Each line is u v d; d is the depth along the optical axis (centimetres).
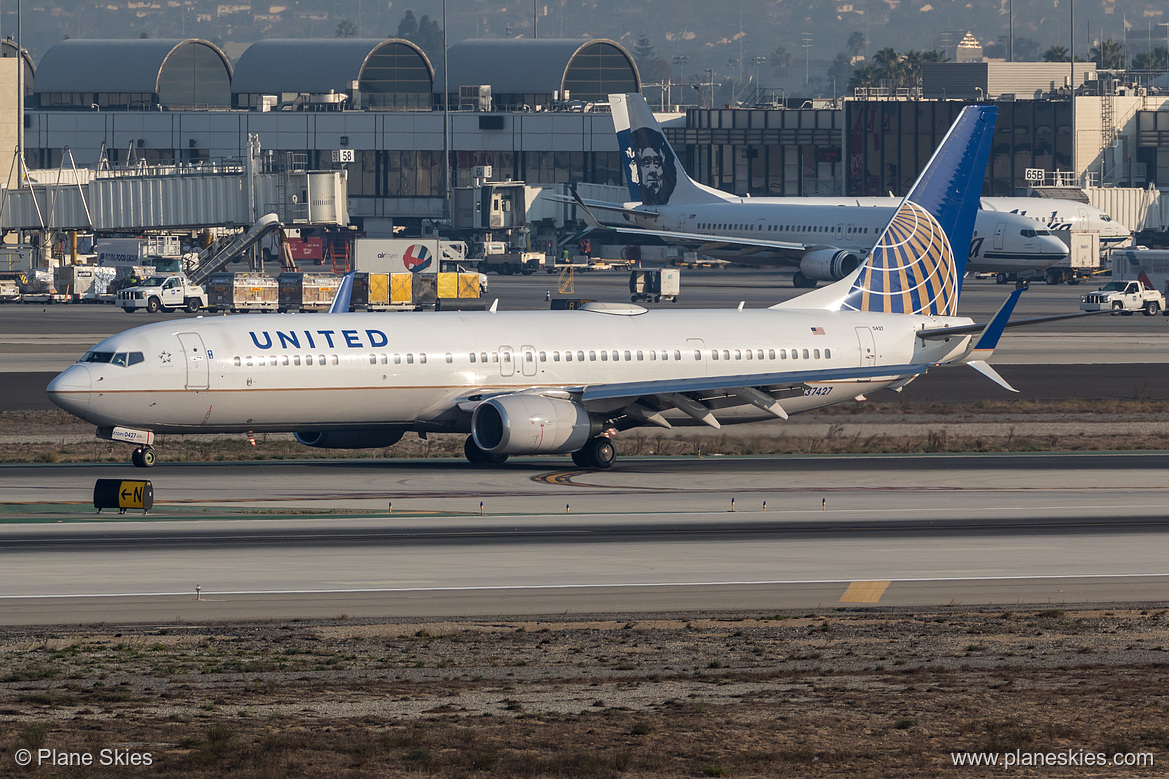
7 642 10794
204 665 10156
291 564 13675
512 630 11356
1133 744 8038
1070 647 10844
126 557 13875
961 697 9225
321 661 10306
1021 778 7431
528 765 7606
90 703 9025
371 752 7856
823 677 9869
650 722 8569
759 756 7825
